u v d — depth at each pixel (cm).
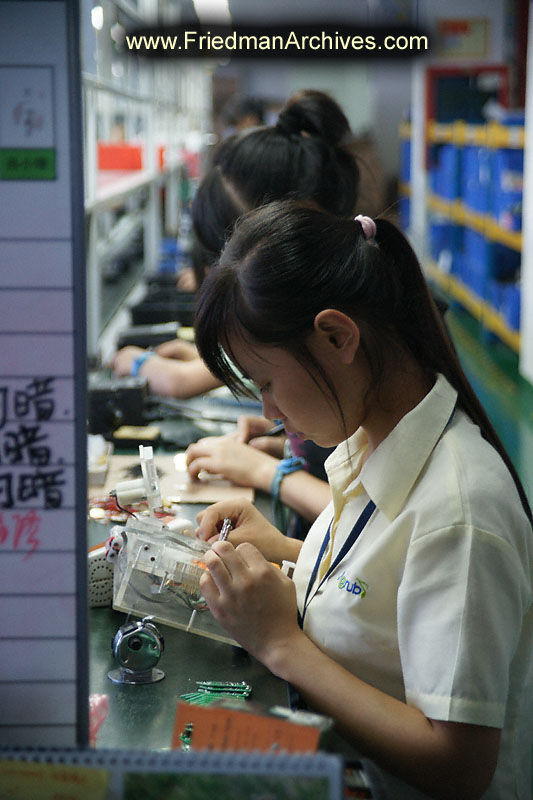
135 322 365
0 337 75
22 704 78
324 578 123
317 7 543
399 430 114
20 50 72
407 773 103
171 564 130
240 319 112
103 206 310
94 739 97
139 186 423
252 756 66
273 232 114
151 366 275
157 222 550
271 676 119
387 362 117
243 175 203
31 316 75
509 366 636
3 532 76
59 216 74
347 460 128
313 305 110
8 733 78
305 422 116
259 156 202
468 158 755
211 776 66
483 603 102
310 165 203
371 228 119
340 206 206
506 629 104
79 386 75
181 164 806
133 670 116
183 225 704
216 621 129
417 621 105
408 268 121
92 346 322
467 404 123
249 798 66
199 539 150
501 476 112
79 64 73
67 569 76
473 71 785
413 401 119
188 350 294
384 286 115
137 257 588
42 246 74
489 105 869
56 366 75
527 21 768
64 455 76
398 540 111
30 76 73
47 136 73
